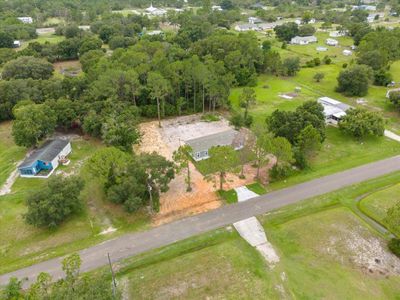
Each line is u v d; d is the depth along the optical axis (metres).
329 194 47.00
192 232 40.72
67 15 179.75
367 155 57.25
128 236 40.47
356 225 41.22
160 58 85.44
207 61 85.69
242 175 51.66
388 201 45.19
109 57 101.25
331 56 122.12
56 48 120.00
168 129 68.75
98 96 68.94
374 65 98.31
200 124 71.00
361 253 37.31
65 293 26.64
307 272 34.91
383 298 32.06
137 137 59.09
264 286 33.12
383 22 176.88
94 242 39.69
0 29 134.75
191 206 45.31
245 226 41.44
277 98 85.31
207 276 34.38
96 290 27.44
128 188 42.53
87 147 62.34
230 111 77.38
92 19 176.75
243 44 100.88
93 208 45.56
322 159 56.34
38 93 75.81
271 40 143.50
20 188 50.75
